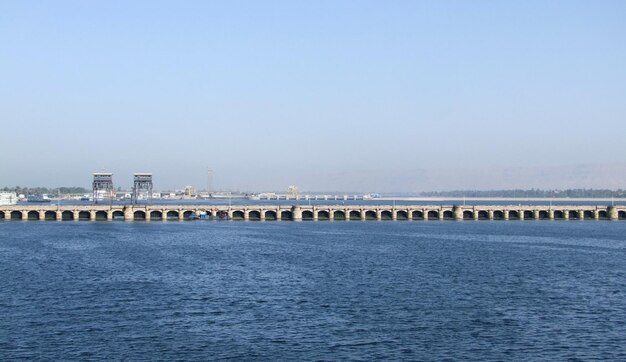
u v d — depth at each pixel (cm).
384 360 5750
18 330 6719
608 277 10369
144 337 6462
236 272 10944
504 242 17212
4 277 10250
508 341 6328
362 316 7375
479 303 8125
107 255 13588
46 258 12988
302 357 5825
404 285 9538
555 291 9012
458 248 15425
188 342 6291
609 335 6531
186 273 10812
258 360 5744
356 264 12106
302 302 8181
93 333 6612
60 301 8244
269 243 16750
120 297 8519
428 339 6406
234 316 7375
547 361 5725
